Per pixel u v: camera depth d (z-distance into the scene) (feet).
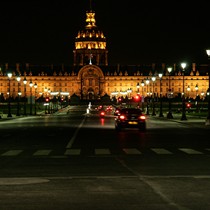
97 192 52.39
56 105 574.15
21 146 107.65
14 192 52.49
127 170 69.15
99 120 256.11
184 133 151.33
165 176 63.26
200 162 78.13
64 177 62.69
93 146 107.14
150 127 186.70
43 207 45.32
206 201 47.78
